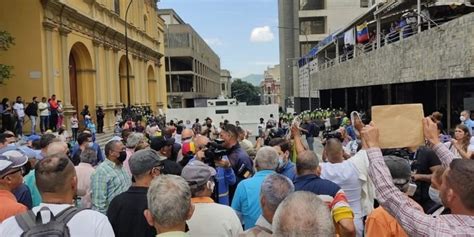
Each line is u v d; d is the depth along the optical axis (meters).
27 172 6.59
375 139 3.32
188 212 3.54
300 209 2.50
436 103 25.12
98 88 34.47
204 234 4.36
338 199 4.01
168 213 3.40
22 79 25.73
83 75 33.31
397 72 22.48
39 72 25.77
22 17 25.66
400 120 3.39
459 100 22.77
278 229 2.50
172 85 97.38
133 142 8.52
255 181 5.45
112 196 6.12
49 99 24.86
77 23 30.86
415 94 27.66
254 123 33.19
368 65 27.84
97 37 34.75
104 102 35.97
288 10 77.75
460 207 2.78
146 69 51.69
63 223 3.26
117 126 28.44
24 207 4.30
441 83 24.17
